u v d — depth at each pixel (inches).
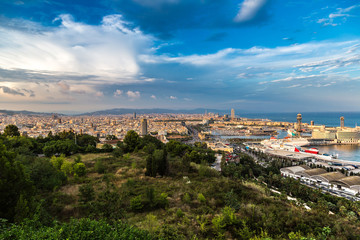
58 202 941.8
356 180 3469.5
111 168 1905.8
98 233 418.3
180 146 3016.7
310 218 800.3
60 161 1590.8
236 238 678.5
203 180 1530.5
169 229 641.6
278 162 5221.5
